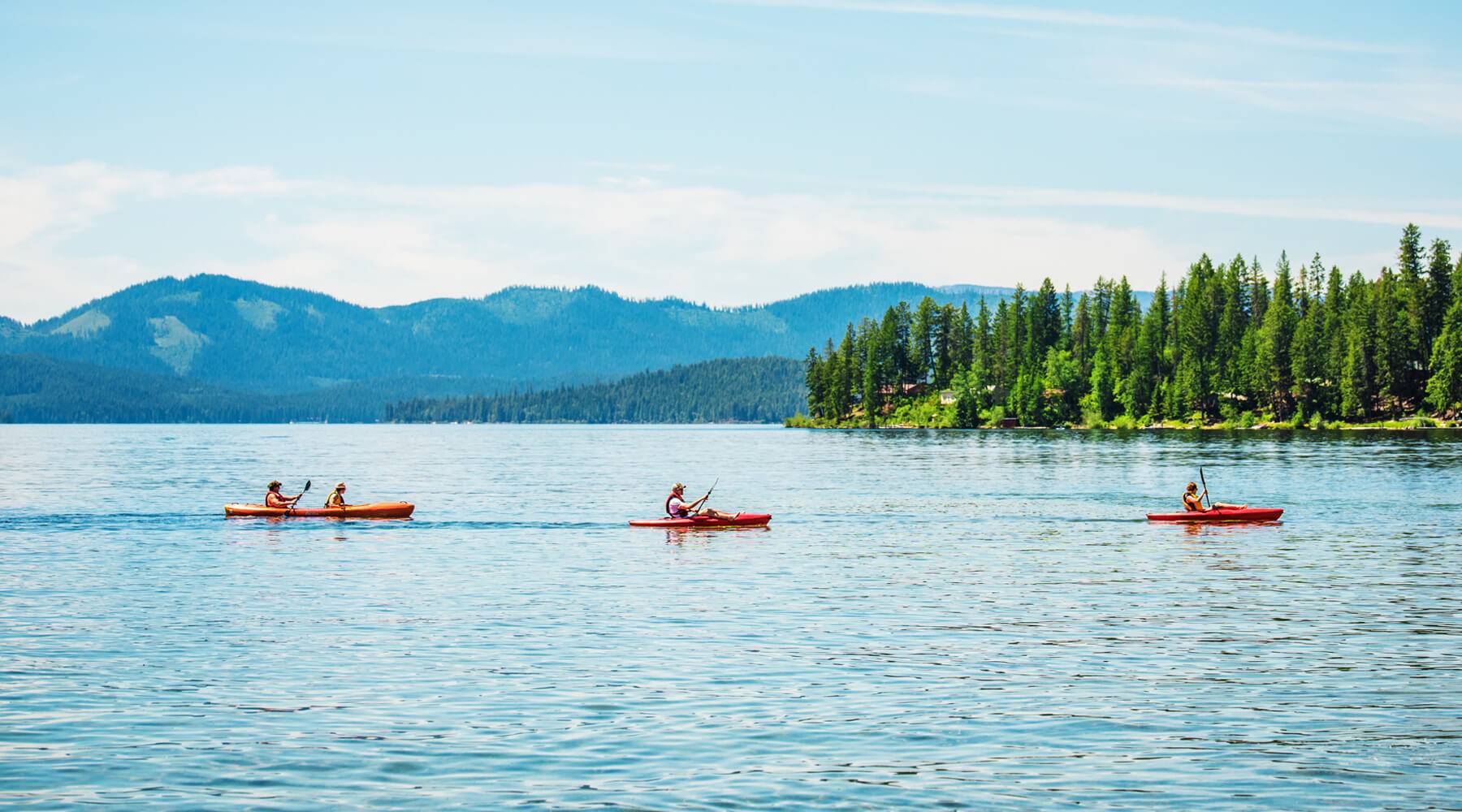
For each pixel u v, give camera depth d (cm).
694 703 2252
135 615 3125
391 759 1944
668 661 2584
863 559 4209
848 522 5525
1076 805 1759
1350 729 2105
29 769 1898
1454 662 2581
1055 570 3947
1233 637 2848
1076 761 1941
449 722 2138
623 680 2414
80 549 4488
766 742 2028
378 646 2728
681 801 1767
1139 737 2058
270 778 1862
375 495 7469
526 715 2173
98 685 2381
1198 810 1744
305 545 4631
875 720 2148
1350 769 1906
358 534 4997
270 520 5562
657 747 2002
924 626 2975
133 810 1742
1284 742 2034
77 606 3256
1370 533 4988
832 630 2920
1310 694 2325
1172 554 4359
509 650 2695
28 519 5622
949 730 2097
